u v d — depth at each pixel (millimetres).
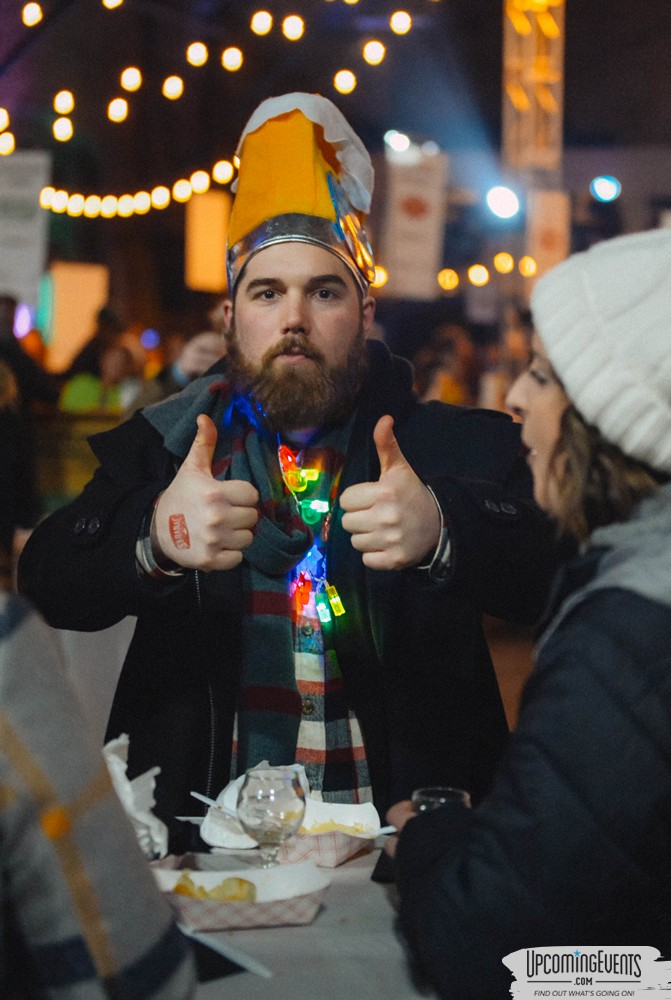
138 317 13117
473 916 1335
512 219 8867
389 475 2105
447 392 8727
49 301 10211
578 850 1303
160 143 12016
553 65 8812
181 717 2258
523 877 1318
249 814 1772
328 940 1572
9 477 4621
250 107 11945
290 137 2408
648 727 1310
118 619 2369
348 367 2387
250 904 1605
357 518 2096
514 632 6531
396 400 2535
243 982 1444
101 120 11469
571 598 1398
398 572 2336
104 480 2465
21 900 1146
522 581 2250
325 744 2273
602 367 1435
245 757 2236
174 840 2004
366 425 2467
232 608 2275
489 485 2291
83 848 1147
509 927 1321
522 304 8883
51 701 1170
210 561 2076
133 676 2332
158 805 2182
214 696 2238
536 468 1578
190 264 8484
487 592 2232
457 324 9891
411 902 1423
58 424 5949
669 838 1313
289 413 2348
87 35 10531
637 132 12961
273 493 2365
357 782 2281
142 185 12141
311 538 2318
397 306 10820
